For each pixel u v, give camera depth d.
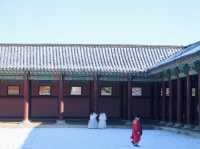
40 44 48.97
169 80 40.22
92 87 47.28
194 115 39.62
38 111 46.69
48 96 46.97
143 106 47.59
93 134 33.72
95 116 41.06
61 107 43.34
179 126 36.59
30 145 24.81
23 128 40.22
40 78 44.56
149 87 47.69
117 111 47.50
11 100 46.41
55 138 29.66
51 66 44.00
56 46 49.03
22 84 46.66
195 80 39.78
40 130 37.59
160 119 45.41
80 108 47.28
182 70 36.53
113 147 24.45
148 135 32.91
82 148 23.75
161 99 45.31
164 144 26.28
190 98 35.91
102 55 47.44
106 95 47.47
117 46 49.12
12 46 48.34
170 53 48.38
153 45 49.47
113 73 44.16
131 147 24.56
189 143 26.86
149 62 46.44
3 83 46.50
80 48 48.78
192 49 40.84
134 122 25.45
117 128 41.22
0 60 44.91
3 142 26.47
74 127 41.88
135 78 45.75
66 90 47.31
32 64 44.38
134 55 47.81
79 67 44.25
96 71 43.91
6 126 41.41
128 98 44.66
